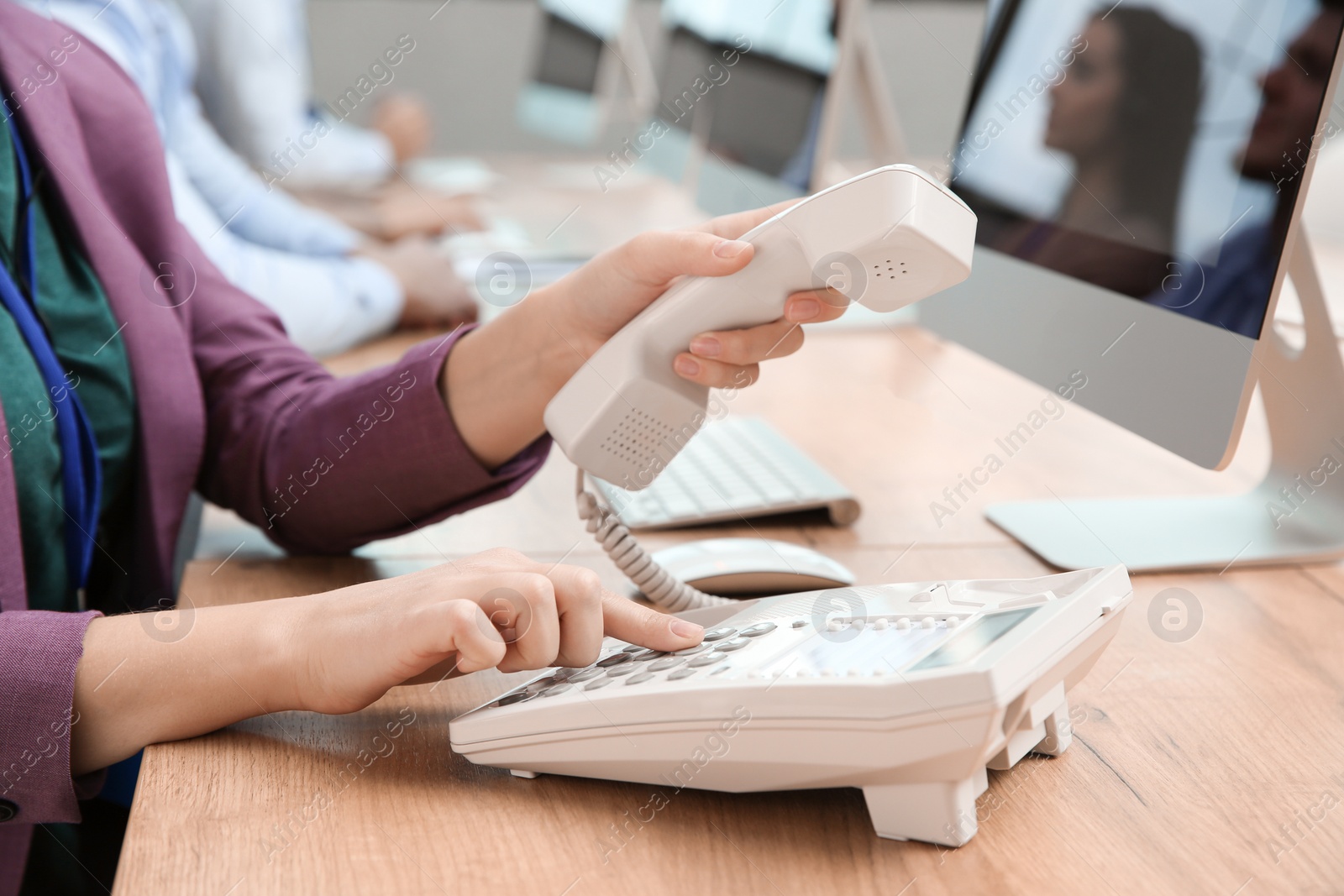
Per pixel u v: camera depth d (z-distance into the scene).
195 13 1.70
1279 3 0.62
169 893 0.38
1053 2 0.84
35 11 0.79
